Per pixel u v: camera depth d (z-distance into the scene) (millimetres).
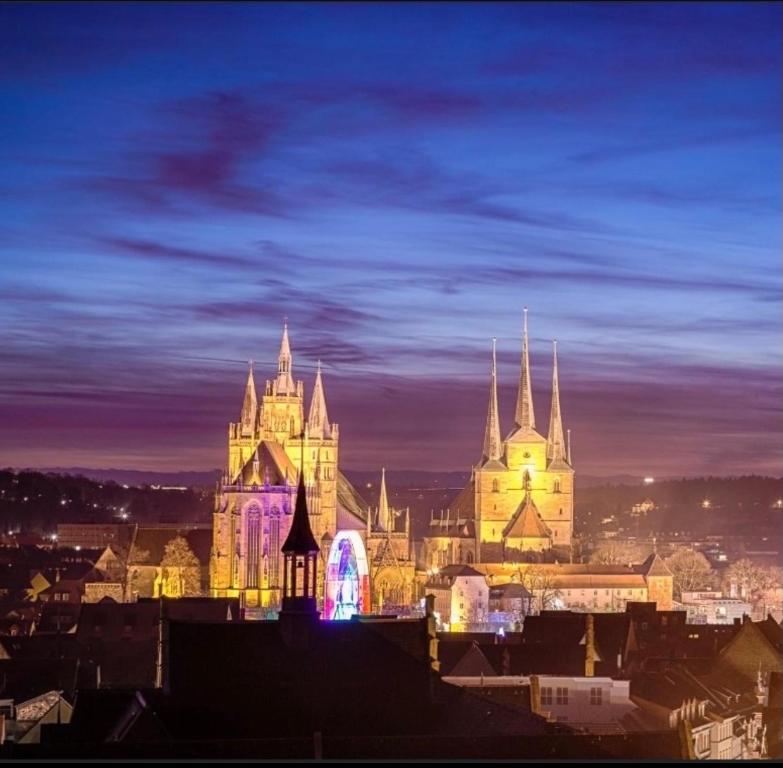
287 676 154125
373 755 128500
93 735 146750
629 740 138250
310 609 178250
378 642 157625
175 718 147750
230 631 155375
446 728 151250
